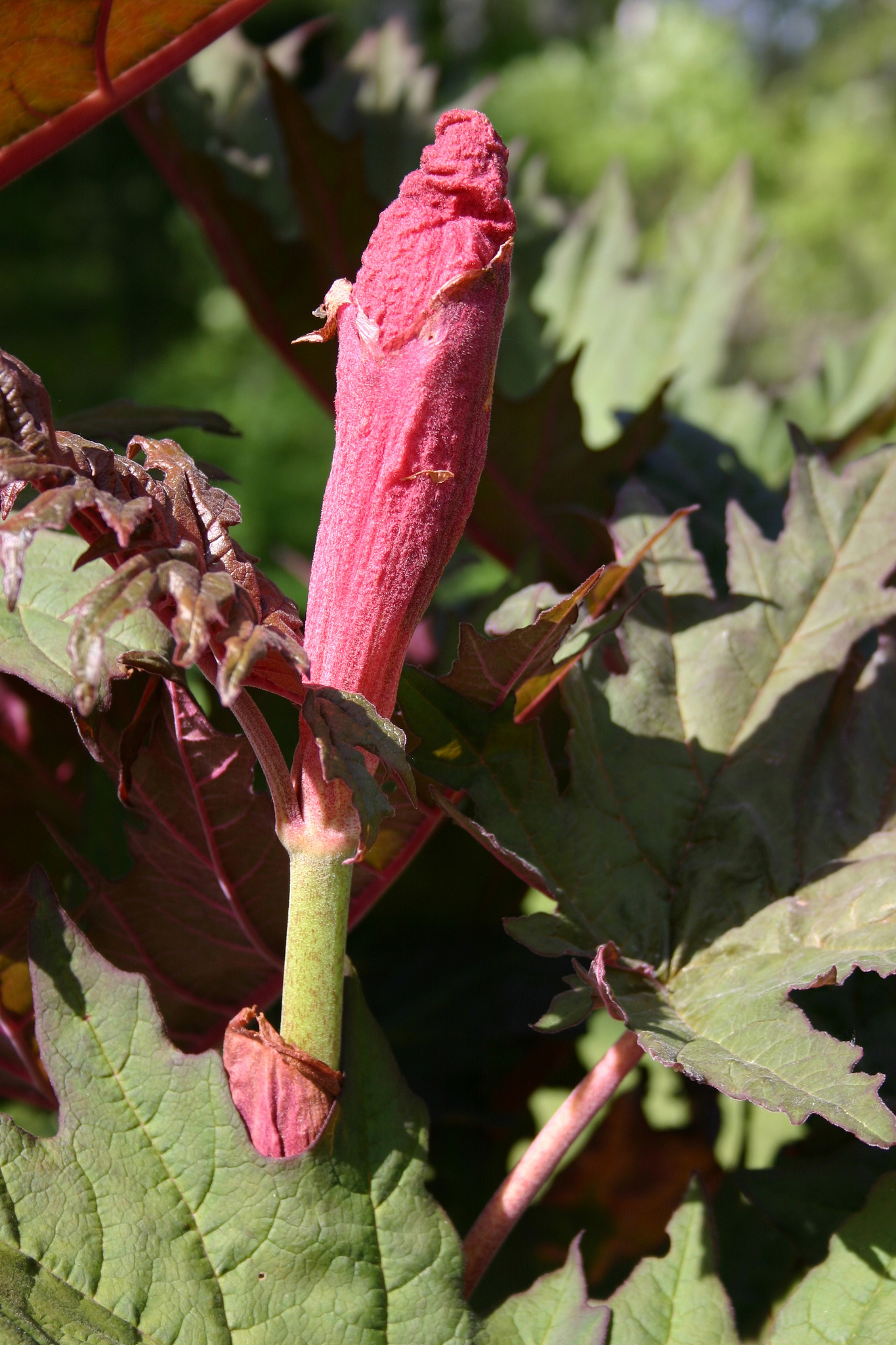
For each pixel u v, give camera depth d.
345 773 0.99
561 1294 1.08
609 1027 1.65
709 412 2.00
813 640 1.22
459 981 1.35
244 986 1.20
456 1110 1.30
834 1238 1.09
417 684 1.12
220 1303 1.04
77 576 1.11
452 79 12.18
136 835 1.14
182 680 1.03
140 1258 1.04
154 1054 1.06
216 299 10.18
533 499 1.61
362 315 1.01
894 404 1.83
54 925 1.07
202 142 1.75
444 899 1.38
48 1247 1.03
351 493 1.02
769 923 1.14
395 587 1.02
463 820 1.10
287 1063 1.05
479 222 1.00
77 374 9.88
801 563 1.24
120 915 1.17
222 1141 1.05
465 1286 1.10
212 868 1.15
